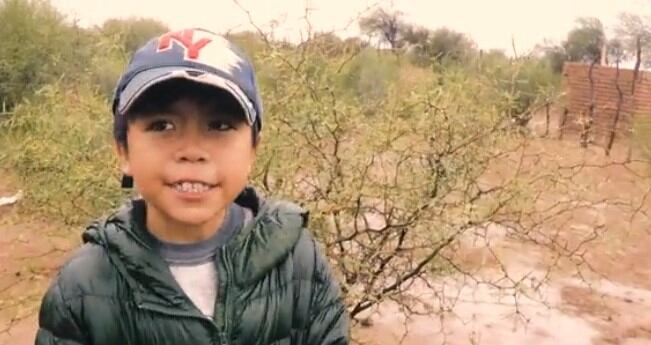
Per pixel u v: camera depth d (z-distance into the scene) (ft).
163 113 4.04
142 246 4.33
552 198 16.35
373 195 12.89
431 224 12.68
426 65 17.12
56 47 34.12
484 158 12.96
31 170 14.75
